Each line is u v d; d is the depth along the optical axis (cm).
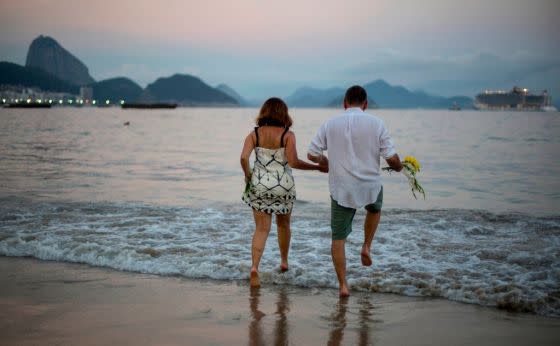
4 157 1639
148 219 715
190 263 506
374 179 422
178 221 705
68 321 358
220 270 486
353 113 425
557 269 477
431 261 514
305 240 605
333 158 425
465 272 475
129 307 390
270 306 397
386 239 606
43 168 1354
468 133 3744
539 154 1905
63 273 482
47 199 883
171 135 3409
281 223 468
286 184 449
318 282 457
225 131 4109
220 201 893
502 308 392
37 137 2848
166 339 327
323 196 983
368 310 389
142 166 1461
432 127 5138
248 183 461
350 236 625
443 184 1152
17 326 347
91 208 797
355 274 474
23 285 443
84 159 1625
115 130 4047
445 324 360
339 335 339
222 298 416
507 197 973
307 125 5778
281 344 323
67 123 5444
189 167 1452
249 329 348
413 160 459
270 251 558
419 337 336
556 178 1239
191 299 412
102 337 329
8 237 600
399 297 422
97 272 488
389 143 416
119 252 534
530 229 661
